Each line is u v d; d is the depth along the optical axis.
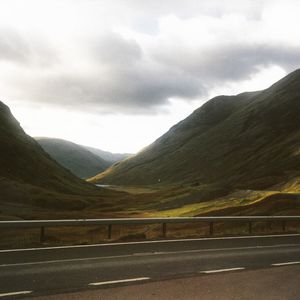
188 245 16.48
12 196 55.56
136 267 11.99
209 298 8.93
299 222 27.67
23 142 92.25
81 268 11.71
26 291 9.23
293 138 146.62
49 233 24.03
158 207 58.19
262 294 9.37
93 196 80.94
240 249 15.85
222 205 46.78
